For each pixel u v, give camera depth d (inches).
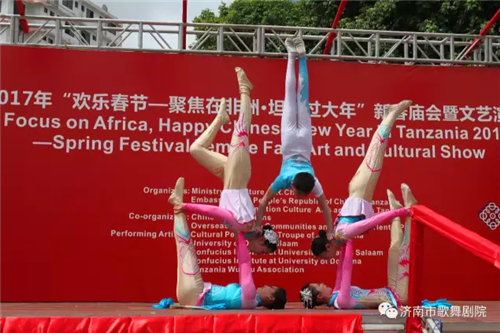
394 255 198.7
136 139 254.4
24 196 245.8
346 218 192.7
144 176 253.1
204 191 255.4
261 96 262.8
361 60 289.1
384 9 370.9
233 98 261.1
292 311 173.2
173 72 259.4
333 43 293.4
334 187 261.6
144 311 187.5
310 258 256.8
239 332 155.1
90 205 249.0
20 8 255.3
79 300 244.2
